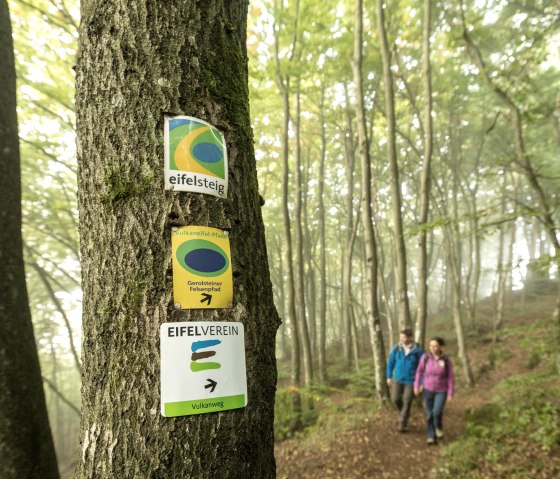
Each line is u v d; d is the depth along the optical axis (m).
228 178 1.32
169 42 1.29
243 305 1.27
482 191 25.61
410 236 7.71
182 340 1.15
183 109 1.27
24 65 9.87
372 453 6.14
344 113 15.30
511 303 23.30
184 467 1.09
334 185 20.84
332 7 9.48
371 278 8.47
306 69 10.31
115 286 1.18
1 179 2.46
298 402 8.95
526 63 7.79
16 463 2.22
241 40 1.53
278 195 20.20
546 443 4.77
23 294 2.48
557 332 8.91
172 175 1.23
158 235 1.19
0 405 2.25
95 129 1.27
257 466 1.20
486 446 5.30
